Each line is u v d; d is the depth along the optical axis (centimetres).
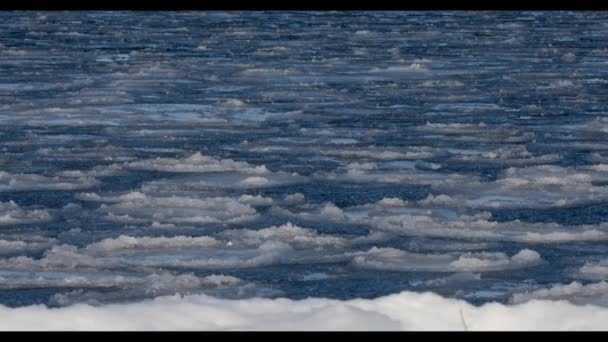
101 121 3419
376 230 2002
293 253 1834
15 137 3103
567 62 5362
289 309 1251
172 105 3803
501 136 3122
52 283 1645
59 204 2236
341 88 4309
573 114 3578
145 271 1714
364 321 1212
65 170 2603
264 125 3350
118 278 1652
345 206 2231
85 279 1653
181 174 2541
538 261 1777
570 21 8588
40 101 3847
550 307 1267
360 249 1870
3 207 2177
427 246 1886
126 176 2522
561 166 2684
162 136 3125
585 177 2470
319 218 2091
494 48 6200
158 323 1207
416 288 1638
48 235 1969
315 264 1770
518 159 2761
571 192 2338
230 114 3597
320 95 4078
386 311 1248
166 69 4953
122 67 5106
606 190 2353
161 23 8419
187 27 7988
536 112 3631
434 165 2692
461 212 2158
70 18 8969
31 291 1609
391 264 1766
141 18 9038
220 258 1798
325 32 7512
